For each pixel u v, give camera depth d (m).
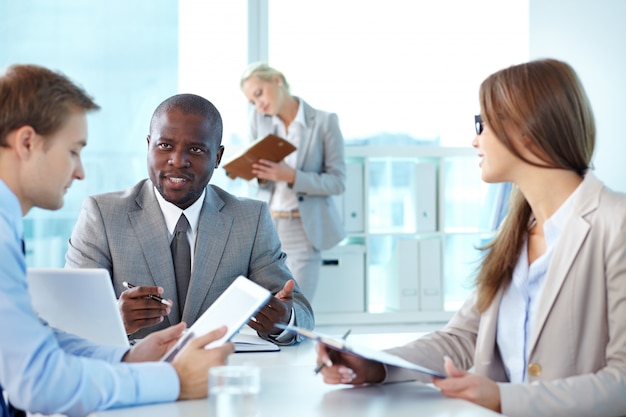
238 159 4.09
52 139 1.47
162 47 4.78
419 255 4.96
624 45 5.11
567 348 1.65
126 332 2.07
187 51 4.83
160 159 2.35
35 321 1.43
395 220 5.14
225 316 1.72
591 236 1.64
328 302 4.88
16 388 1.39
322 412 1.40
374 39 5.09
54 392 1.39
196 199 2.43
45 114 1.45
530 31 5.09
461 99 5.19
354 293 4.91
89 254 2.39
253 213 2.52
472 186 5.23
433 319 4.97
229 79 4.89
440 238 5.02
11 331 1.39
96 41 4.70
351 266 4.90
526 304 1.78
